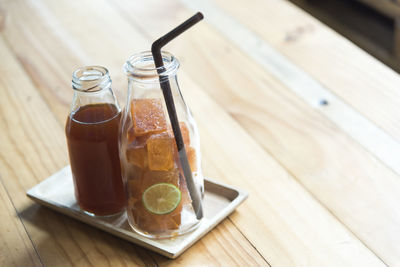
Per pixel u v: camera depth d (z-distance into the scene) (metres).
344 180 0.74
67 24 1.10
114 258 0.67
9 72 0.98
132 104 0.64
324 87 0.90
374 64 0.94
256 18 1.08
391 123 0.82
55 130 0.85
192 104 0.89
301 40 1.01
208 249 0.67
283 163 0.78
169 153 0.63
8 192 0.76
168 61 0.63
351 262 0.64
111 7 1.14
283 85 0.92
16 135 0.85
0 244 0.69
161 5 1.14
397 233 0.67
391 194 0.72
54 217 0.72
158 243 0.66
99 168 0.68
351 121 0.83
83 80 0.65
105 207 0.70
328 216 0.70
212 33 1.05
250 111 0.87
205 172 0.77
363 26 1.73
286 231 0.68
